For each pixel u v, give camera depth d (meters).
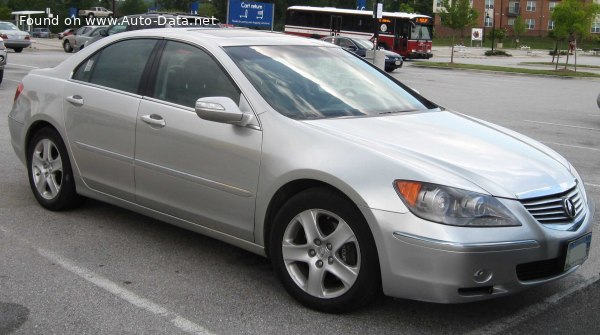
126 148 4.93
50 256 4.77
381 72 5.40
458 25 50.06
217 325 3.74
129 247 5.01
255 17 33.62
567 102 18.34
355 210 3.66
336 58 5.20
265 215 4.10
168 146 4.60
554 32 37.47
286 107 4.27
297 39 5.30
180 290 4.23
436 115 4.79
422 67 36.88
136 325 3.71
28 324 3.70
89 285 4.27
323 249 3.87
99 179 5.26
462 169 3.68
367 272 3.65
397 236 3.48
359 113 4.47
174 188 4.62
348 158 3.73
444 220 3.43
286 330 3.69
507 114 14.90
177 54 4.86
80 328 3.66
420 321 3.86
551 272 3.72
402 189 3.53
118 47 5.32
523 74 32.47
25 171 7.29
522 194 3.63
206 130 4.37
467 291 3.47
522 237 3.49
